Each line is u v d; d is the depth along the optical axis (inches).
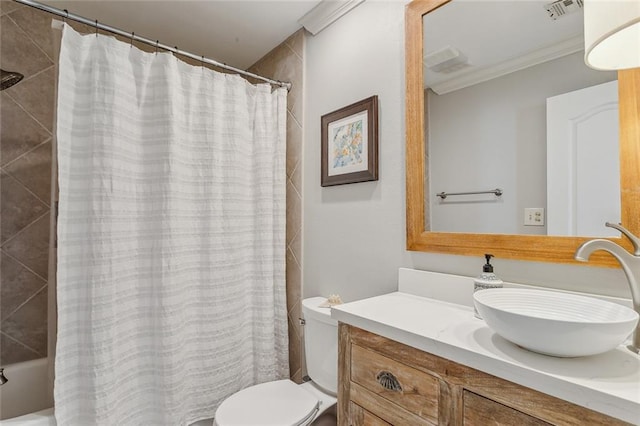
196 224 63.0
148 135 57.5
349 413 39.4
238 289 67.2
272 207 72.2
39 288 73.5
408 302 45.6
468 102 46.3
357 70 62.8
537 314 34.7
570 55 37.7
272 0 66.7
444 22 49.2
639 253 29.3
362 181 60.5
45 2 68.3
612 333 23.7
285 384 59.0
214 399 63.0
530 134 40.4
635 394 20.9
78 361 49.6
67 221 49.9
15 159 71.1
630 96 33.4
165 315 56.0
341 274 65.2
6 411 65.9
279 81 82.6
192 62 91.4
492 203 43.6
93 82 51.5
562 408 23.3
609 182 34.5
